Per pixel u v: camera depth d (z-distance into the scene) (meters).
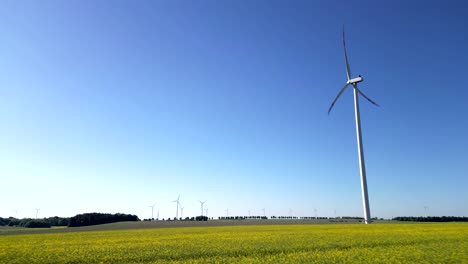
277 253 26.28
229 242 33.81
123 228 75.69
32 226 126.00
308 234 42.31
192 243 33.59
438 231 43.97
